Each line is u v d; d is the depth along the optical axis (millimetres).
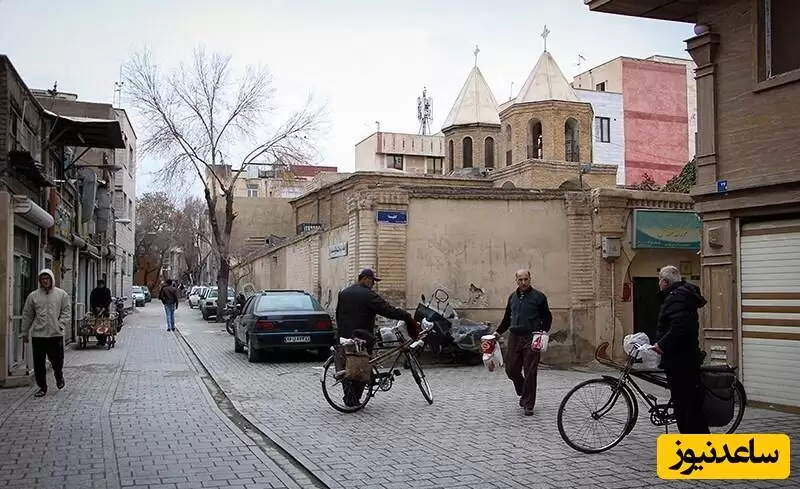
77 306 23031
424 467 7000
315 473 6828
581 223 17016
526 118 37938
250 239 54531
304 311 17078
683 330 7191
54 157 18672
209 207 36125
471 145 43875
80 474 6859
